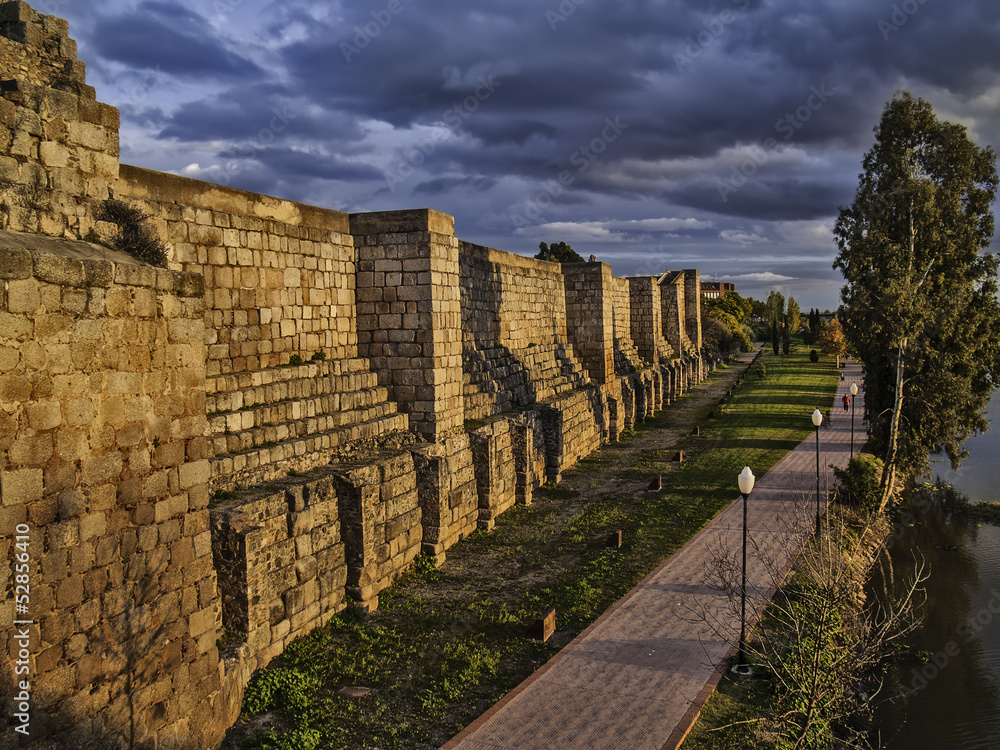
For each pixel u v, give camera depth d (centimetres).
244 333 1528
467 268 2634
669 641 1465
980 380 2803
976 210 2692
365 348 1972
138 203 1261
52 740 753
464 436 2127
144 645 878
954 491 3372
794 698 1230
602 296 3844
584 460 3338
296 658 1328
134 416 870
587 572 1856
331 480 1510
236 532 1217
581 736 1118
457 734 1124
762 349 10494
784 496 2634
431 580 1780
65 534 775
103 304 827
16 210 827
